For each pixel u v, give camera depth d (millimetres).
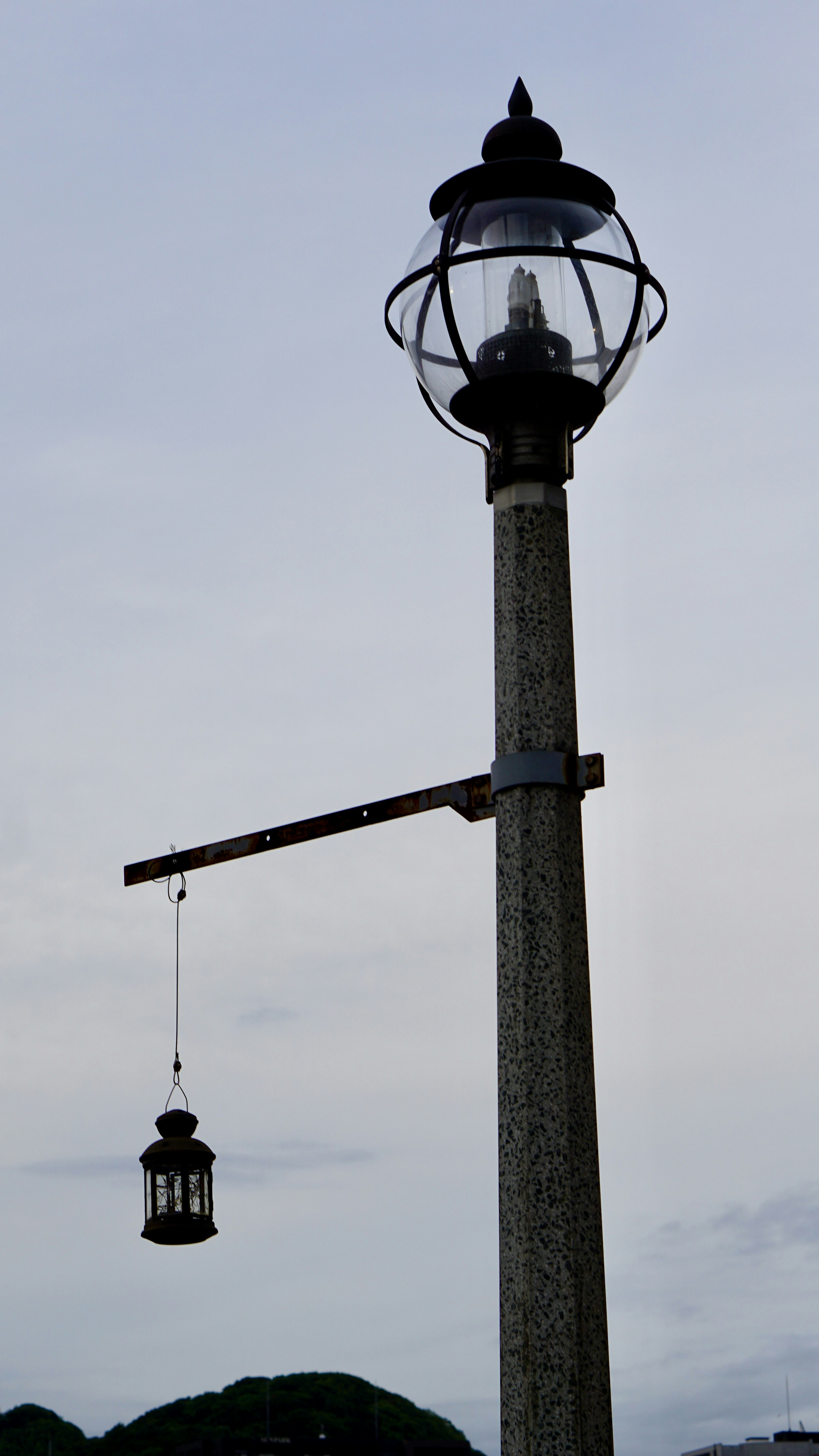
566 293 5320
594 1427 4496
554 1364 4527
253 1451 74062
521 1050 4801
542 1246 4617
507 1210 4723
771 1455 58031
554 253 5262
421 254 5531
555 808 5012
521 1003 4840
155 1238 8602
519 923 4914
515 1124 4758
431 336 5449
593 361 5328
